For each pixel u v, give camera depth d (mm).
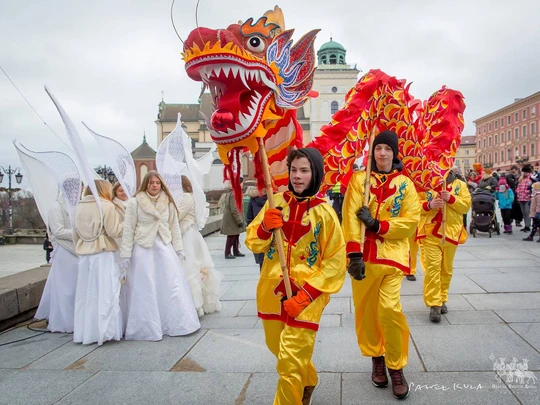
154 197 4695
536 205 9281
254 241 2703
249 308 5410
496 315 4559
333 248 2576
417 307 5031
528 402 2871
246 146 2623
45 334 4836
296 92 2848
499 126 67938
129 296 4594
